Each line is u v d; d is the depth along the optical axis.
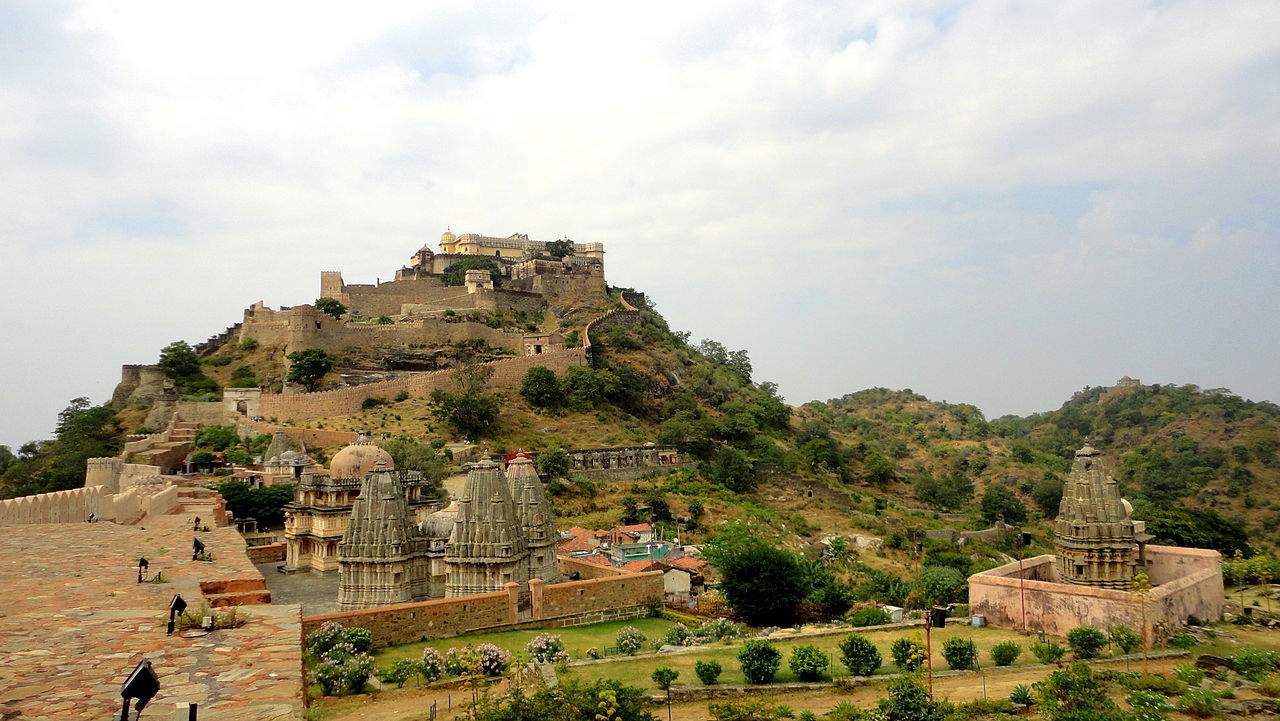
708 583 77.44
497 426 141.62
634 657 48.19
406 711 39.06
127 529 42.44
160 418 140.50
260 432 127.56
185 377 156.00
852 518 129.50
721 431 158.00
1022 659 45.44
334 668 42.97
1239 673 40.28
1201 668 41.09
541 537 67.38
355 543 65.81
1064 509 57.62
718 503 121.44
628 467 132.88
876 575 91.25
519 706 33.03
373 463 90.12
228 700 13.23
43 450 145.88
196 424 138.25
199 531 41.69
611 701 32.75
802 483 145.00
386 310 191.88
